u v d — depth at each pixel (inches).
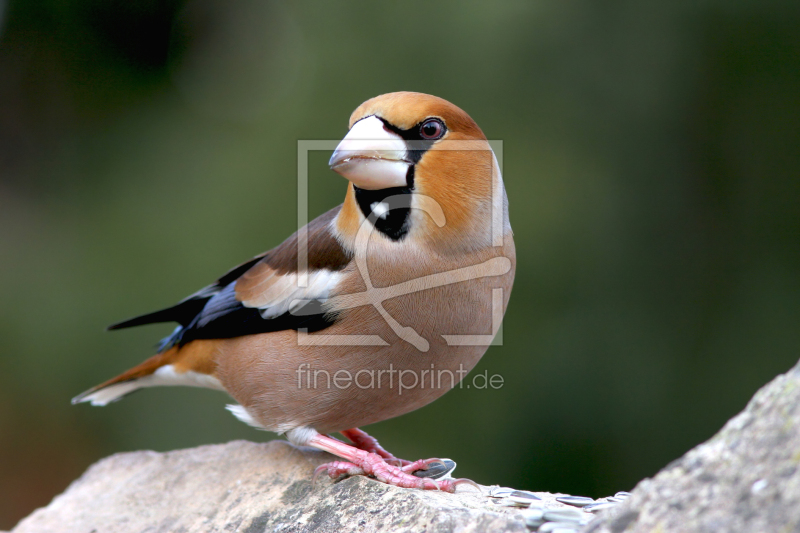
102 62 592.4
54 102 591.5
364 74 466.3
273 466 257.8
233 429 444.5
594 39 454.0
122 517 257.1
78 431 478.0
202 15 574.2
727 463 135.3
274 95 495.5
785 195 451.8
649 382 416.2
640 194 448.5
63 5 593.6
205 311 263.3
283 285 235.1
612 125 451.5
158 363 290.7
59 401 480.4
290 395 234.8
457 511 186.2
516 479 400.2
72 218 529.7
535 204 429.4
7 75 595.2
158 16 589.6
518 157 440.8
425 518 187.5
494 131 447.2
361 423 244.2
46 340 484.1
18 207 557.9
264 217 465.4
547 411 406.9
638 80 452.4
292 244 251.4
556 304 423.5
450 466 240.4
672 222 446.0
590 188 438.3
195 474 272.7
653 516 134.2
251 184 472.1
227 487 254.1
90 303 482.6
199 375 277.6
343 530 199.9
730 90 458.0
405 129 216.1
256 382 241.1
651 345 423.5
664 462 406.0
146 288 475.8
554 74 453.4
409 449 398.3
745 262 447.2
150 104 566.6
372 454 231.5
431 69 457.7
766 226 452.1
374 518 199.6
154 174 523.5
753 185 456.1
